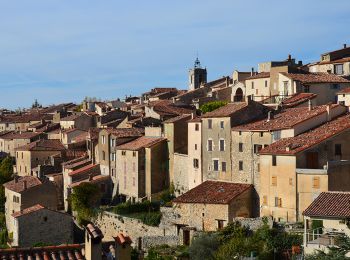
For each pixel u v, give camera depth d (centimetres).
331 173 7962
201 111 13438
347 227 6125
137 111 17125
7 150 18712
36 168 14900
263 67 15312
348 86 12075
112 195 12544
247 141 9462
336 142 8325
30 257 2848
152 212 10338
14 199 12675
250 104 10044
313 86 11888
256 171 9238
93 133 14212
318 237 6044
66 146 15838
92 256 2714
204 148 10331
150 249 8738
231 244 7381
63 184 13662
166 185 11562
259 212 8938
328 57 14275
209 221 9025
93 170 13088
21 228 10488
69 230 10738
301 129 8894
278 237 7319
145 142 11850
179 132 11425
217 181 9906
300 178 8169
